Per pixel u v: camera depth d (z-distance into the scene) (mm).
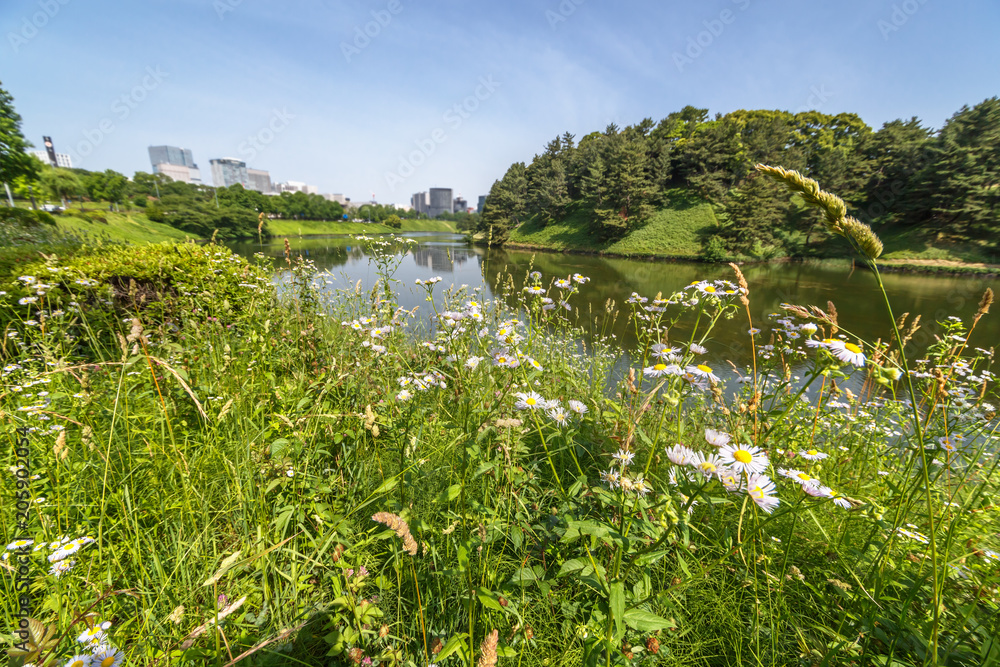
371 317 3164
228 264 5555
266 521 1646
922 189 30031
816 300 16500
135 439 2088
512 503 1627
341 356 2758
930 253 28203
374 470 1976
